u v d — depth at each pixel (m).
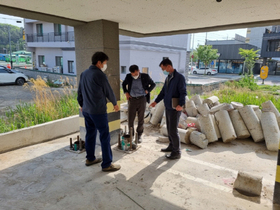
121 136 4.33
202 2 2.88
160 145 4.27
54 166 3.31
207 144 4.19
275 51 29.91
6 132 3.90
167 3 2.93
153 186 2.78
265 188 2.76
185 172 3.16
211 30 4.60
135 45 15.73
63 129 4.77
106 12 3.29
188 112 5.41
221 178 3.01
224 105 4.68
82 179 2.93
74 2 2.85
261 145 4.27
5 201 2.44
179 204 2.42
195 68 34.56
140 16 3.56
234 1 2.82
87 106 2.99
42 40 20.95
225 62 36.38
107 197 2.54
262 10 3.20
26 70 18.03
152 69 17.88
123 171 3.17
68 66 19.55
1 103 8.48
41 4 2.93
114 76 4.02
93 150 3.32
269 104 4.77
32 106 5.71
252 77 14.19
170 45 19.20
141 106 4.22
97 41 3.75
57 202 2.44
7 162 3.42
